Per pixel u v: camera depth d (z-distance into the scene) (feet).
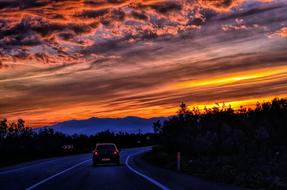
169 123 190.08
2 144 190.29
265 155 109.50
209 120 178.81
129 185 59.06
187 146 159.74
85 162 137.49
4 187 58.34
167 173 81.20
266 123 157.58
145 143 437.58
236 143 141.90
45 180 69.51
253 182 58.80
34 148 223.92
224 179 63.82
